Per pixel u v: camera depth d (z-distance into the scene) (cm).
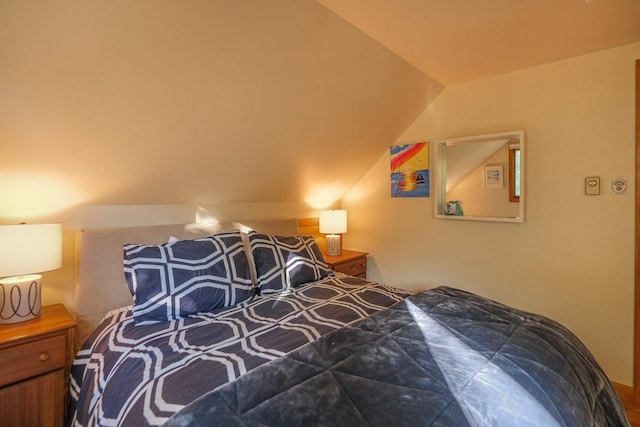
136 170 197
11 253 149
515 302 253
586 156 218
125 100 155
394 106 268
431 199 299
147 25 130
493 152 258
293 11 152
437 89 273
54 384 153
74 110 148
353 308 175
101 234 197
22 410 145
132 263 171
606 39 194
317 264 239
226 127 200
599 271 216
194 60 153
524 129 242
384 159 331
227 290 185
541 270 240
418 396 92
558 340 131
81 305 188
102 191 198
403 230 321
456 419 84
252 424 82
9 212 175
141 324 159
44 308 180
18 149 153
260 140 226
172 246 185
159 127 177
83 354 163
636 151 198
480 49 206
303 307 178
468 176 273
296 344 132
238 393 94
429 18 168
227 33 148
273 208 312
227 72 166
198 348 131
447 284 291
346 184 348
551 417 88
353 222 364
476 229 272
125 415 100
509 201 252
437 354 115
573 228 225
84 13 118
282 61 176
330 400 90
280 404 89
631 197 203
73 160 172
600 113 212
